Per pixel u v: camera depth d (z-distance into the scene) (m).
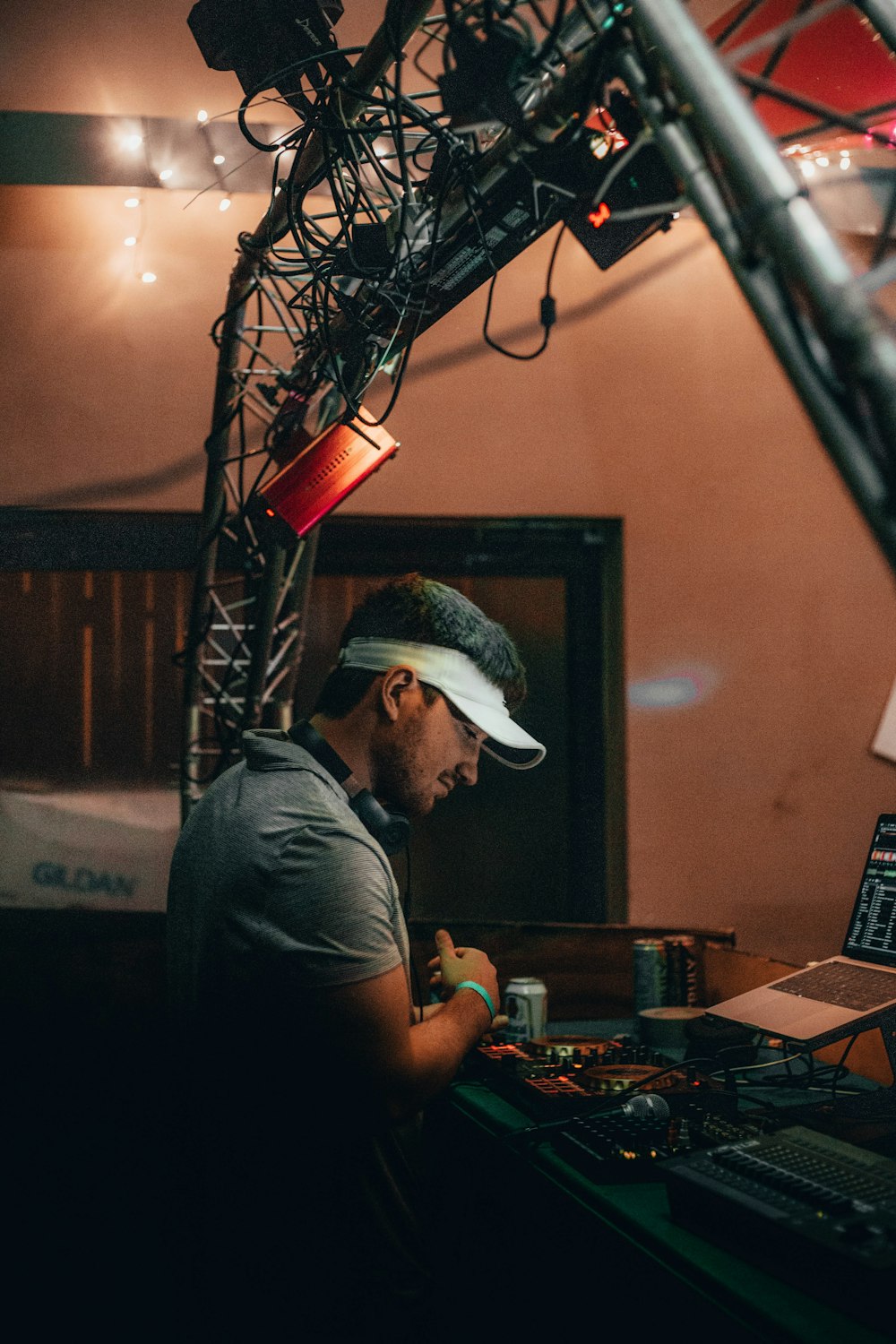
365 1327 1.30
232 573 3.74
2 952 3.03
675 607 3.80
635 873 3.73
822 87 3.30
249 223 3.62
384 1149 1.42
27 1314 2.95
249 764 1.39
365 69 1.63
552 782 3.88
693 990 2.47
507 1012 2.22
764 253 0.99
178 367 3.60
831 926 3.78
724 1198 1.21
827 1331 1.02
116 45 3.49
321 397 2.54
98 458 3.58
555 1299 1.56
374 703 1.46
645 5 1.03
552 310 1.68
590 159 1.44
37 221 3.56
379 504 3.71
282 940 1.24
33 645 3.69
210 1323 1.29
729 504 3.84
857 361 0.91
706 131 0.99
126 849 3.70
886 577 3.87
